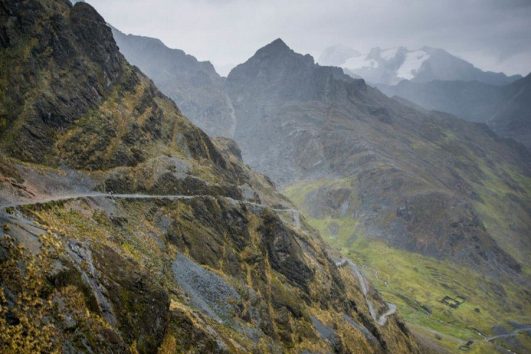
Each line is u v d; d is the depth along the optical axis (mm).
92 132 84625
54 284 42375
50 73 84188
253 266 96312
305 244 132125
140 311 51312
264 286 93812
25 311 38625
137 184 86188
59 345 39406
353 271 177375
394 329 149750
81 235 55656
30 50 81750
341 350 99438
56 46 87688
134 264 55781
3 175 59781
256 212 110250
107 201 74312
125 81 106312
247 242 100062
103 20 104125
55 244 46375
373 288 172500
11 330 36812
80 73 91125
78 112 85312
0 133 69000
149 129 104000
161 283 64625
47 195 63969
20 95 76000
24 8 83562
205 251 86250
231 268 89188
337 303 118188
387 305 170125
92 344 42375
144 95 110312
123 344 45812
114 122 92312
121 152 87750
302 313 97125
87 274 47688
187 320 59188
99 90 94625
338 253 190375
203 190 101250
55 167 73375
